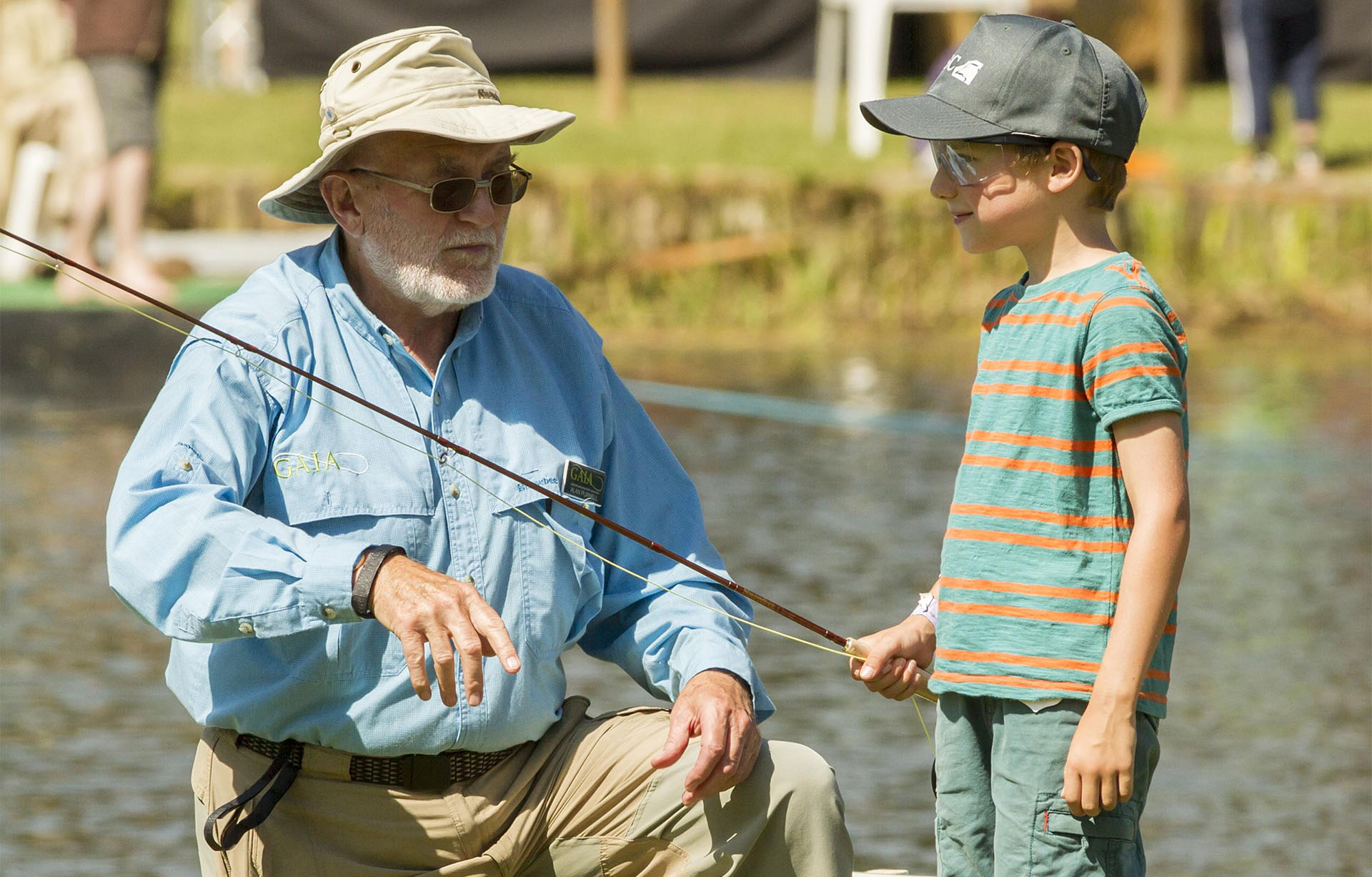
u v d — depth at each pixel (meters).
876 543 15.77
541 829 7.00
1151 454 6.08
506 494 6.93
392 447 6.88
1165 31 35.09
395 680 6.71
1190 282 28.58
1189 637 13.62
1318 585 14.91
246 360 6.80
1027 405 6.30
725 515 16.67
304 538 6.50
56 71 21.91
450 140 6.88
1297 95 29.38
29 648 13.03
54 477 17.83
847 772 10.97
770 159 29.56
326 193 7.01
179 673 7.05
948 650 6.40
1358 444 20.17
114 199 20.44
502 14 36.44
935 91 6.58
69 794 10.54
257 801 6.84
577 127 31.31
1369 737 11.70
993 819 6.51
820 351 26.31
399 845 6.85
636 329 27.84
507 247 27.98
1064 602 6.22
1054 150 6.35
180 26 43.78
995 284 28.42
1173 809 10.57
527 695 6.89
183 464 6.65
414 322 7.12
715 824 6.80
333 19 36.38
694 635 7.13
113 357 20.56
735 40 37.31
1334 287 28.44
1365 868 9.73
